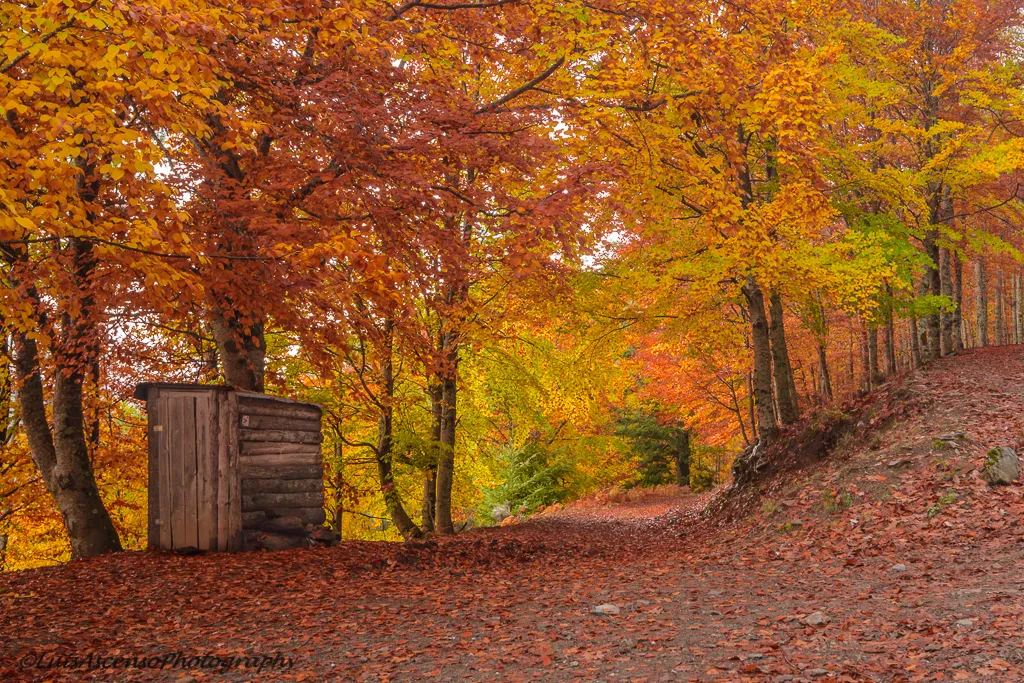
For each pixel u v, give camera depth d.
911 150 18.08
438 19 10.95
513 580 9.17
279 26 8.03
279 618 7.00
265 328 14.66
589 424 24.30
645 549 13.35
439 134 9.34
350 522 25.62
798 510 12.02
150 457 10.27
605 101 10.73
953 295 24.86
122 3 5.05
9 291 7.15
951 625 5.09
